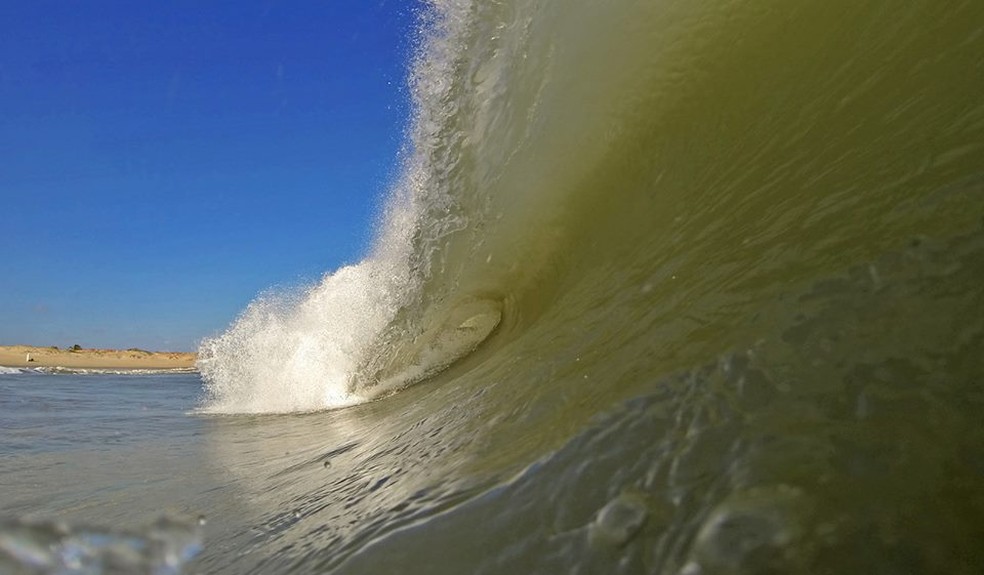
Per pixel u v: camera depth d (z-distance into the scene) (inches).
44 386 487.5
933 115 69.9
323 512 81.7
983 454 41.7
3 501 116.3
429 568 54.6
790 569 39.8
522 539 52.8
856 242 63.2
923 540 38.8
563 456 60.4
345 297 232.2
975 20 75.2
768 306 63.8
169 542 39.4
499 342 152.9
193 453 155.3
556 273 142.6
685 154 114.9
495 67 171.0
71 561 36.5
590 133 143.2
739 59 114.4
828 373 52.4
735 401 55.1
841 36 95.7
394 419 133.1
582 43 148.3
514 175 165.8
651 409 60.1
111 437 189.0
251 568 69.4
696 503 47.4
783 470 46.4
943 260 54.8
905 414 46.3
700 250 87.2
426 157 187.6
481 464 71.6
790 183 82.4
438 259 191.9
